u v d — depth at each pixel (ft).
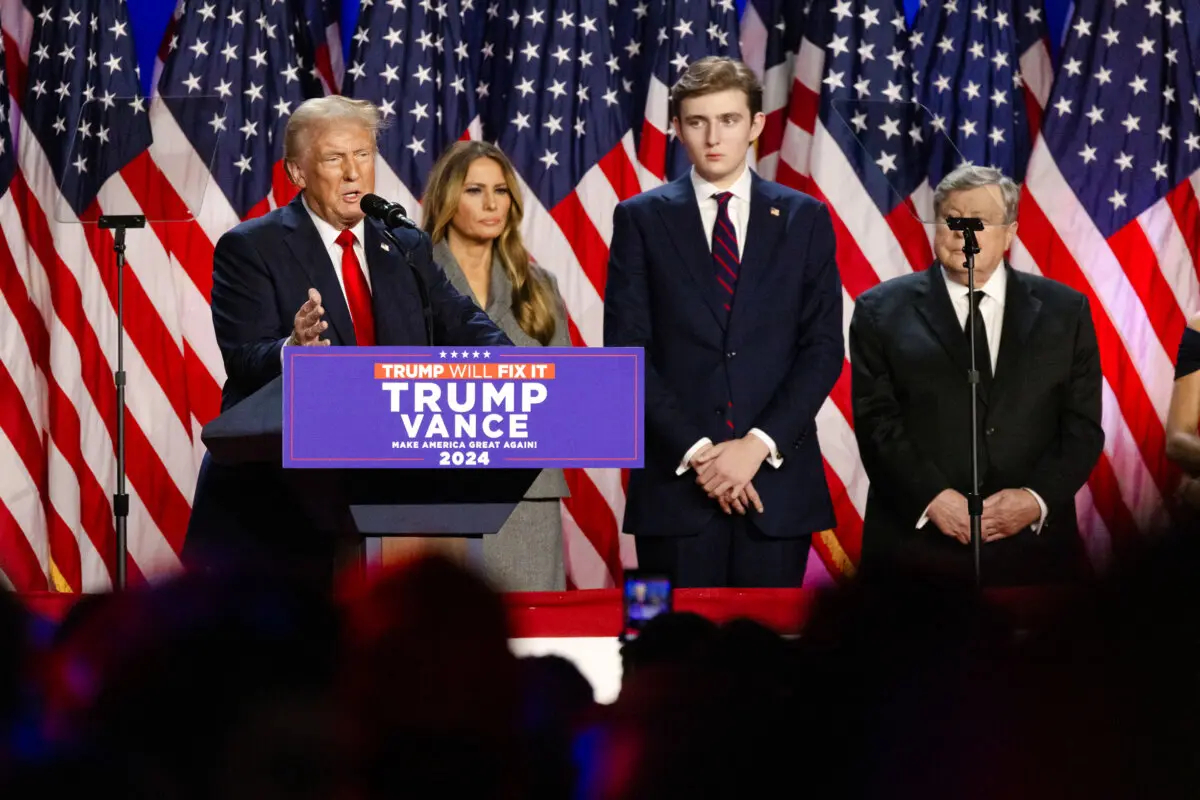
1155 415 77.71
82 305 76.33
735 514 58.85
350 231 51.88
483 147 63.00
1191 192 78.79
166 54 80.33
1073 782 15.93
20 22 79.61
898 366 62.75
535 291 63.21
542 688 22.34
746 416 59.21
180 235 77.36
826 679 18.25
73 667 19.19
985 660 17.16
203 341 78.07
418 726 19.12
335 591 22.12
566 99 78.69
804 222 60.95
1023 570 60.23
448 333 51.26
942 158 76.84
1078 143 78.79
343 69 81.87
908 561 19.29
